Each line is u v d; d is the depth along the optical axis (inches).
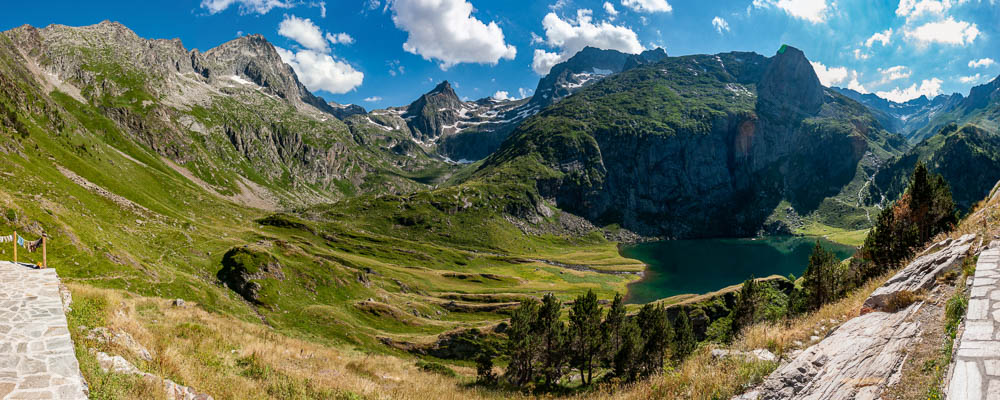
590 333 2128.4
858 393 355.6
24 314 524.1
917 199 1814.7
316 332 3415.4
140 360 618.2
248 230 7460.6
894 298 539.2
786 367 474.9
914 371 336.2
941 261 572.7
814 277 1975.9
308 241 7559.1
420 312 4527.6
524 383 2100.1
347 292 4475.9
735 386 513.3
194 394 574.2
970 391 228.2
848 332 504.4
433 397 1095.6
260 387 747.4
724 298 3828.7
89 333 617.6
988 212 766.5
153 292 3085.6
